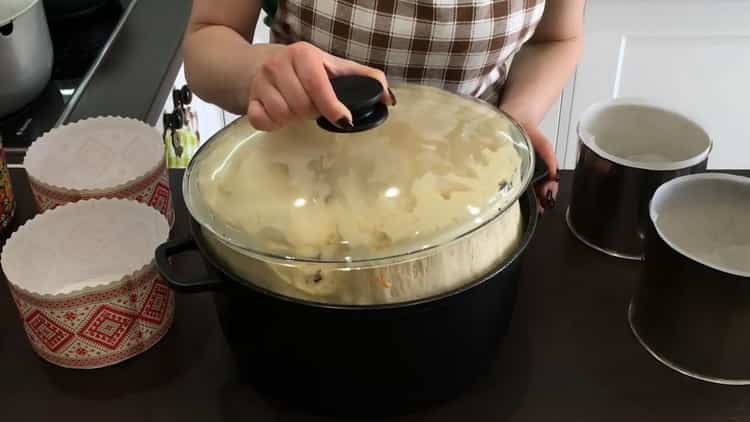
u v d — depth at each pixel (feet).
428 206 1.66
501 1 2.62
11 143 3.21
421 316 1.65
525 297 2.19
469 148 1.78
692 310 1.87
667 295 1.91
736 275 1.78
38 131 3.29
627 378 1.95
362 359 1.70
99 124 2.59
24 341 2.12
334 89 1.73
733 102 5.31
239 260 1.72
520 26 2.74
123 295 1.97
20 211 2.59
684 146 2.40
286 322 1.68
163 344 2.09
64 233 2.25
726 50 5.08
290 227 1.65
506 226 1.78
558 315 2.14
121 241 2.29
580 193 2.34
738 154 5.56
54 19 4.01
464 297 1.68
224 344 2.09
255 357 1.83
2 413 1.91
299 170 1.72
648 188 2.19
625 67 5.19
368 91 1.73
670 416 1.86
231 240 1.68
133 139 2.58
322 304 1.62
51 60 3.47
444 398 1.87
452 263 1.67
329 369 1.73
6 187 2.49
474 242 1.69
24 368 2.04
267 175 1.74
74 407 1.93
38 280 2.17
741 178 2.06
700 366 1.93
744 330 1.85
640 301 2.03
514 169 1.79
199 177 1.85
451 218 1.65
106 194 2.30
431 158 1.74
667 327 1.95
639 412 1.87
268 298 1.65
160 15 4.20
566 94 5.31
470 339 1.77
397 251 1.62
